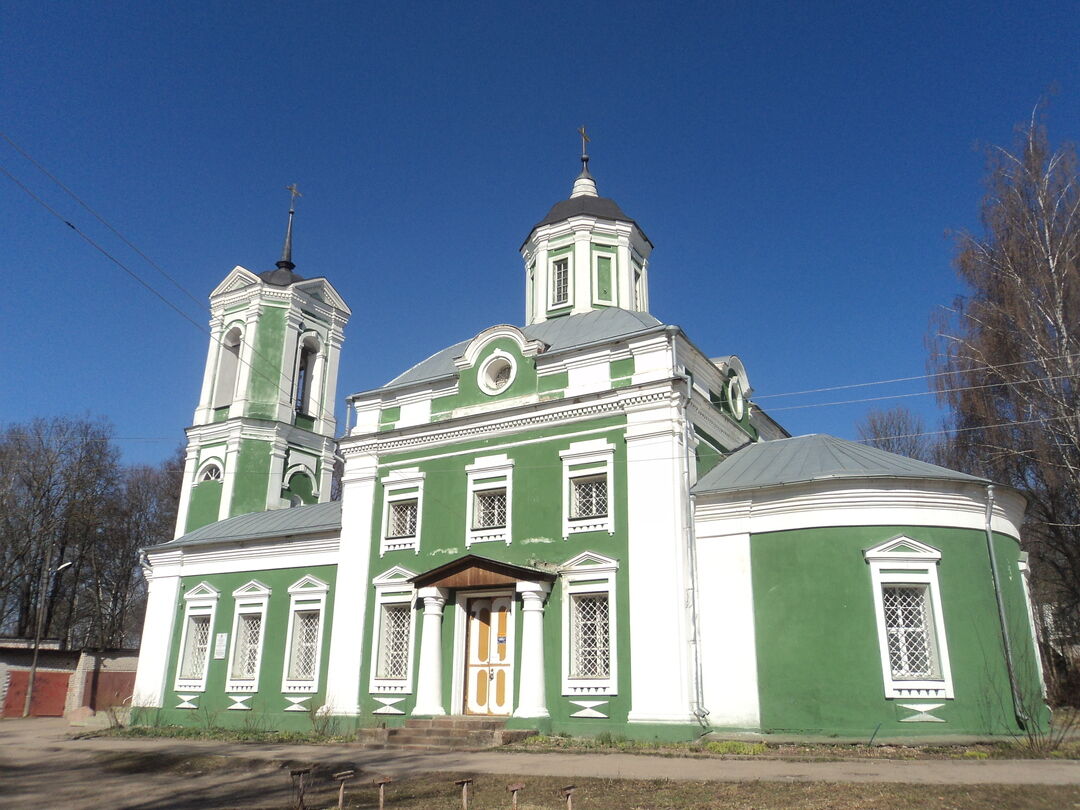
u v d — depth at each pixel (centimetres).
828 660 1827
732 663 1922
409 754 1850
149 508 6072
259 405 3678
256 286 3809
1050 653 3108
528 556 2203
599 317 2670
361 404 2708
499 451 2358
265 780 1639
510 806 1269
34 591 5112
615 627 2022
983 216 3023
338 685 2397
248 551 2803
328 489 3831
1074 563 3066
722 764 1536
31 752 2259
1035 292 2814
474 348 2511
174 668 2820
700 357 2402
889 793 1191
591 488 2203
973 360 3052
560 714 2025
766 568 1948
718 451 2427
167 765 1883
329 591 2575
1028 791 1184
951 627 1823
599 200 3166
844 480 1909
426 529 2409
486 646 2203
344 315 4097
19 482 4922
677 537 2008
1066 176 2853
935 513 1906
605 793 1316
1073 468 2719
